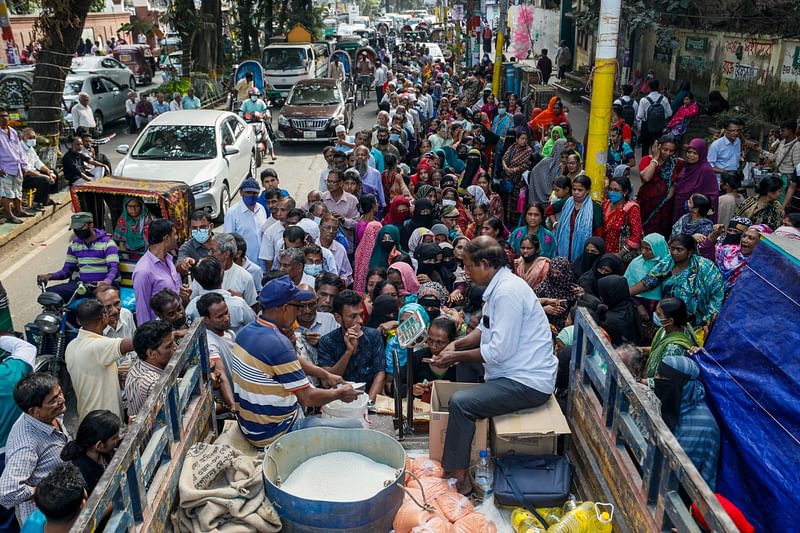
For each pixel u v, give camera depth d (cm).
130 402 473
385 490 348
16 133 1213
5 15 2869
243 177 1460
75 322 736
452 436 396
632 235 740
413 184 1094
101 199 845
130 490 295
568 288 659
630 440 329
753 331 368
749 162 1220
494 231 773
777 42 1417
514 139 1198
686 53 1845
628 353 493
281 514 352
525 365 399
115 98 2272
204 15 2727
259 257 782
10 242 1154
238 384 407
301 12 3847
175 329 551
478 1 3466
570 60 2939
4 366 496
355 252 833
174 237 660
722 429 379
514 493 380
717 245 678
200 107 2320
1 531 459
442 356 415
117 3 4894
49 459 438
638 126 1599
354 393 413
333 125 1939
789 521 331
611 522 353
